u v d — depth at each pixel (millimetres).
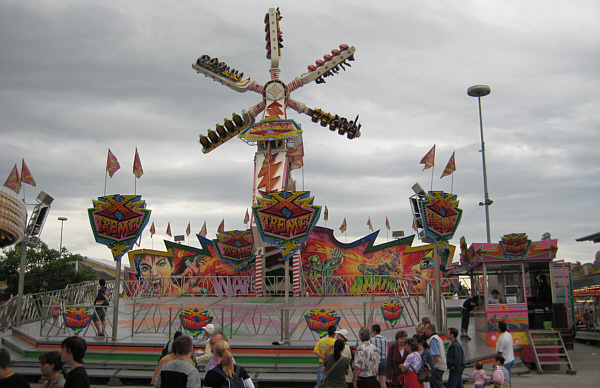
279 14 39312
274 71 38500
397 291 34062
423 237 20766
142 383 15969
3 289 49562
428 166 22734
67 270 46312
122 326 21578
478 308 22469
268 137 34562
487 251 21062
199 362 12500
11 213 15062
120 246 19047
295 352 16875
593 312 29469
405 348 12172
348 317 23578
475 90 27734
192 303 29281
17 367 16891
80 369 7402
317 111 37344
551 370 19547
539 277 22312
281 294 34719
